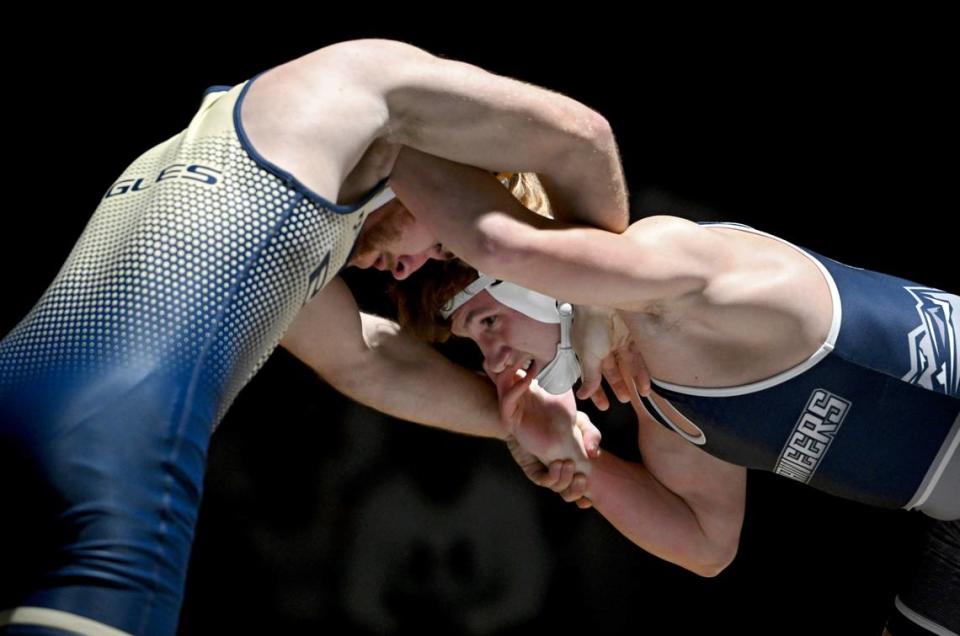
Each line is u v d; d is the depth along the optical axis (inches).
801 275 285.6
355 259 293.4
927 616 310.2
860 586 500.7
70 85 465.7
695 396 293.1
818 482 301.0
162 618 211.6
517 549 494.3
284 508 481.4
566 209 275.1
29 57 462.6
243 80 474.0
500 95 256.1
